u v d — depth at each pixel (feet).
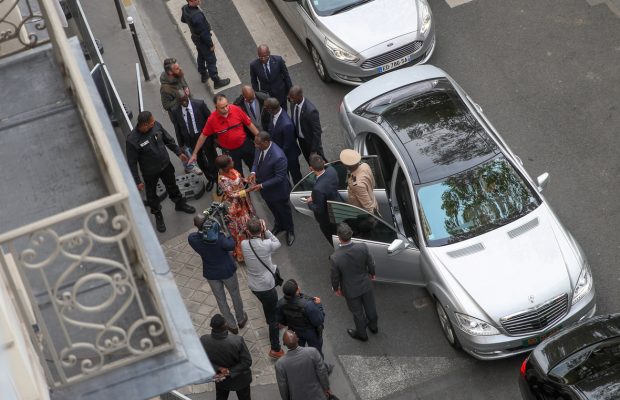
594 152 47.52
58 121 25.54
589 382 33.06
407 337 40.68
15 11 29.86
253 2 60.85
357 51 51.75
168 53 58.13
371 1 53.78
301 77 55.42
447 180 40.78
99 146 20.26
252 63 49.03
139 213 24.18
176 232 47.03
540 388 34.47
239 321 41.57
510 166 41.04
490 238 38.96
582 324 35.65
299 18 54.90
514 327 36.86
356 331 40.78
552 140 48.62
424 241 39.50
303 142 46.32
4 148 25.32
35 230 17.84
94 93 28.04
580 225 44.09
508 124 50.03
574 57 53.11
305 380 33.55
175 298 21.77
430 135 42.55
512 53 54.08
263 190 43.27
